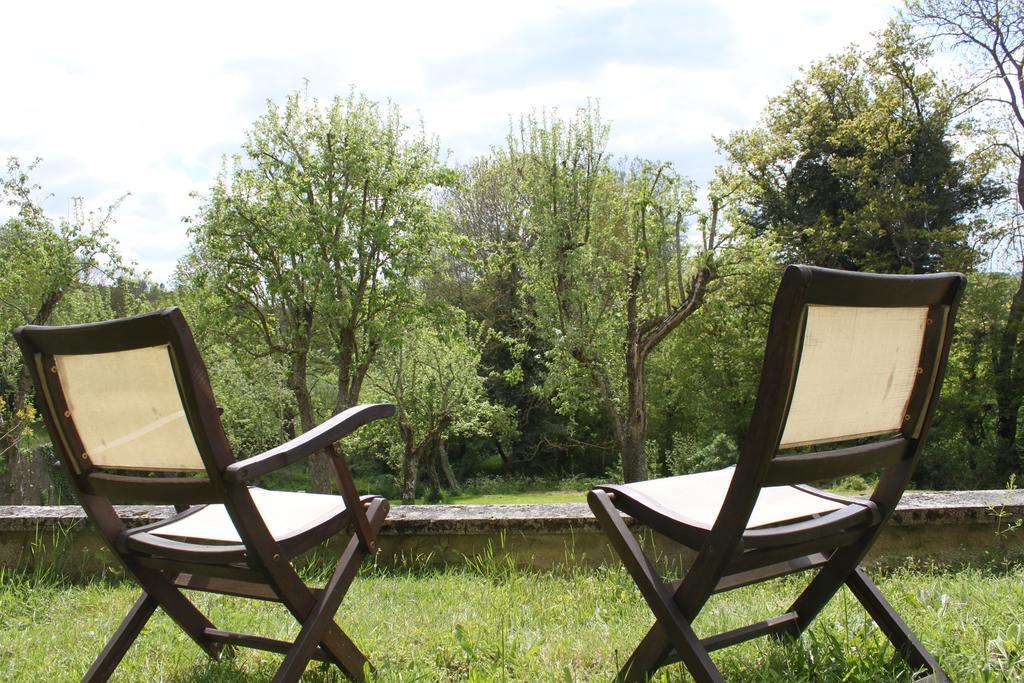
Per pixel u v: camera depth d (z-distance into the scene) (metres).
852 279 1.37
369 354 22.22
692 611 1.61
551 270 20.16
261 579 1.72
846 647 1.94
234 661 2.17
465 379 27.14
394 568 3.43
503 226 30.38
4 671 2.12
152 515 3.56
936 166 25.30
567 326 19.83
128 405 1.66
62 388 1.77
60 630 2.52
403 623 2.44
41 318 20.36
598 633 2.25
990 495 3.46
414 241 21.86
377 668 1.98
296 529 1.78
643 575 1.65
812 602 1.94
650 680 1.74
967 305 24.42
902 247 25.72
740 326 25.36
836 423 1.57
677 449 30.66
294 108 21.95
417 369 27.00
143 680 2.03
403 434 27.19
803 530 1.60
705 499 1.82
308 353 22.67
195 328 22.17
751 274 21.31
